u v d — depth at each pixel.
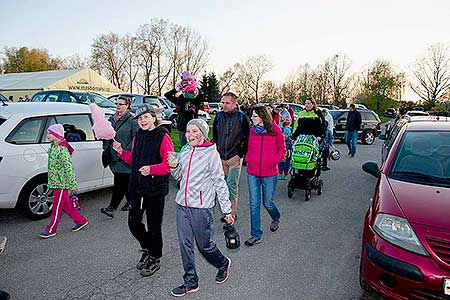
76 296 3.42
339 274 3.95
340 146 16.22
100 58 67.56
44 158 5.27
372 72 60.16
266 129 4.55
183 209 3.37
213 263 3.59
